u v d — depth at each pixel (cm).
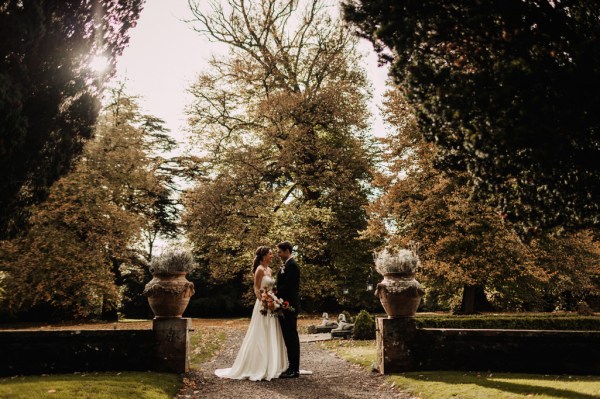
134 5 745
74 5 671
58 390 545
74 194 2038
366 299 2580
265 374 743
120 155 2244
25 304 2200
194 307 2983
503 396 540
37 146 661
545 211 499
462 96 433
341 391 647
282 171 2470
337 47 2486
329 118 2414
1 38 593
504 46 464
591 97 422
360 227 2566
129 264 2616
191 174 3005
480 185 524
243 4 2461
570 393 535
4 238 673
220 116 2588
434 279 1942
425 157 1789
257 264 802
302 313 2725
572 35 466
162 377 693
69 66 682
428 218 1862
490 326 1320
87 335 740
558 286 2083
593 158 450
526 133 412
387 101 1914
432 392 597
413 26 465
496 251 1736
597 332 708
